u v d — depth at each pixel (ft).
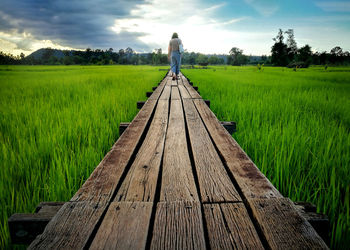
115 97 18.71
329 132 9.49
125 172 4.65
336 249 4.32
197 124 8.13
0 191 5.61
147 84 30.22
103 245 2.56
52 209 3.45
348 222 4.45
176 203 3.38
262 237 2.84
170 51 26.99
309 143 8.34
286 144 8.20
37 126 10.56
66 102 17.65
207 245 2.71
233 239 2.67
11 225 3.25
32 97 20.30
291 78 46.47
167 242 2.63
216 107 15.96
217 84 30.89
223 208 3.26
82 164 7.14
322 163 6.89
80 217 3.04
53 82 35.12
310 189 5.86
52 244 2.57
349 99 18.25
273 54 262.88
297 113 12.80
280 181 6.28
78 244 2.58
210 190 3.79
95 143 9.32
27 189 5.79
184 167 4.71
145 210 3.21
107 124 11.19
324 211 5.14
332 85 30.73
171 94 16.15
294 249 2.51
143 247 2.54
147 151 5.57
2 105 15.67
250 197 3.49
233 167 4.61
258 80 39.37
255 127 11.02
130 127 7.71
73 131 9.82
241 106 14.58
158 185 4.46
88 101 17.06
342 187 5.78
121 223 2.92
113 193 3.65
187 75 56.29
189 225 2.90
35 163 7.11
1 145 8.41
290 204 3.29
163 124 8.13
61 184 5.82
